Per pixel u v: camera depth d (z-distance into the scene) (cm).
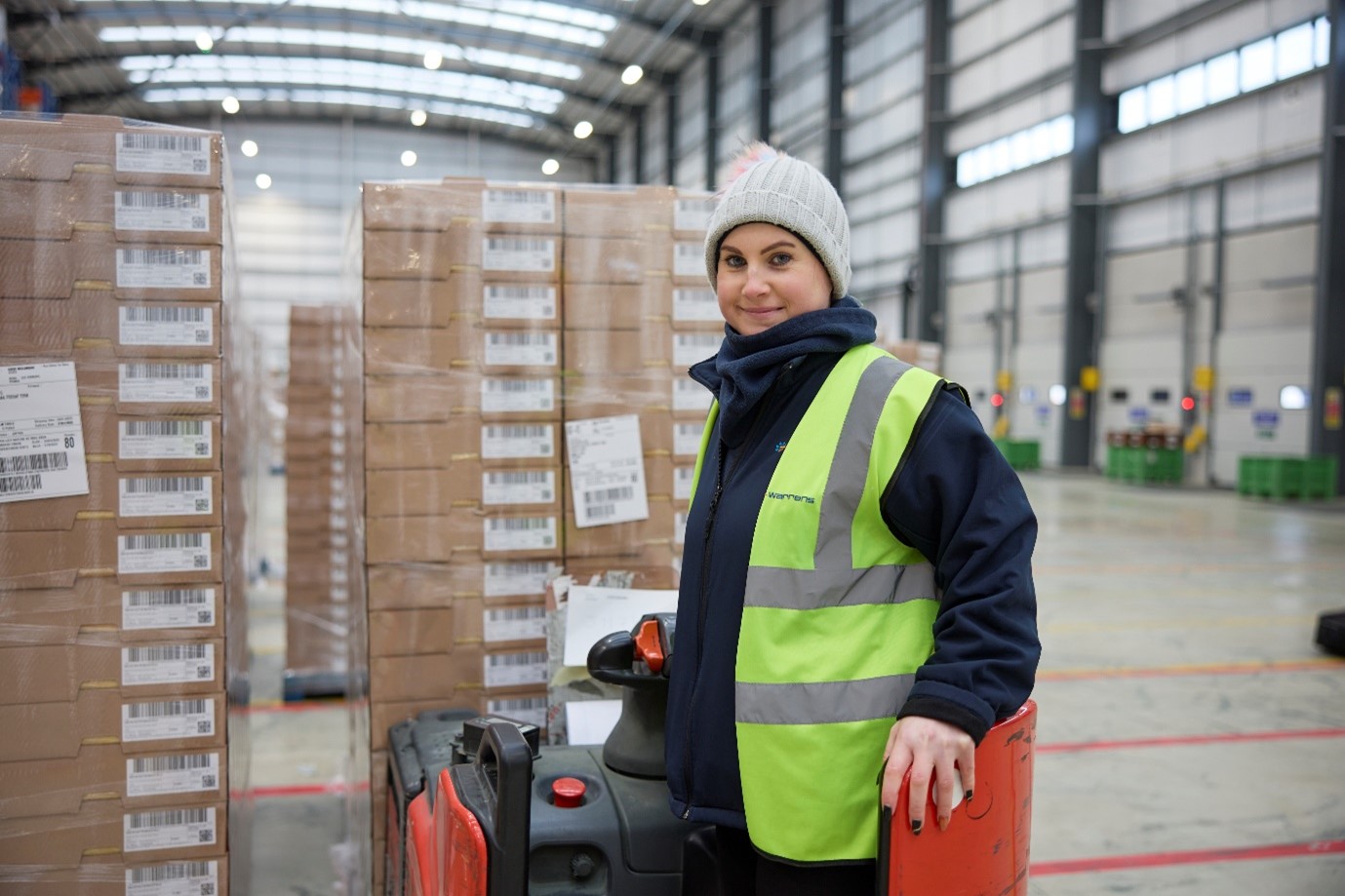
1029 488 1433
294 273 2625
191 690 199
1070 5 1470
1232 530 1028
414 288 221
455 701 227
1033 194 1589
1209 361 1381
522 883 129
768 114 2050
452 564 225
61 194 191
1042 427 1655
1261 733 418
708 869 139
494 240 224
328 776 381
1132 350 1505
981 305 1745
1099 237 1521
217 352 198
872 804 120
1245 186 1298
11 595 190
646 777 158
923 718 112
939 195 1727
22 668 191
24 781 192
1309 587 744
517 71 2366
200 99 2467
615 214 230
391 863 207
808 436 127
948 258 1800
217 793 201
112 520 195
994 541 116
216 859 201
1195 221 1373
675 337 234
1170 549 914
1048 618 641
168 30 2027
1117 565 836
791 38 1989
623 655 159
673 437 234
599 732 209
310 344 512
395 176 2709
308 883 292
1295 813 336
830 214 132
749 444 133
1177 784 361
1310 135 1191
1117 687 488
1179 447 1428
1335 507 1190
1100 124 1475
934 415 121
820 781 119
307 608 489
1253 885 285
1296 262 1241
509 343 225
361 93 2503
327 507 498
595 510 229
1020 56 1569
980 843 119
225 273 212
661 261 233
